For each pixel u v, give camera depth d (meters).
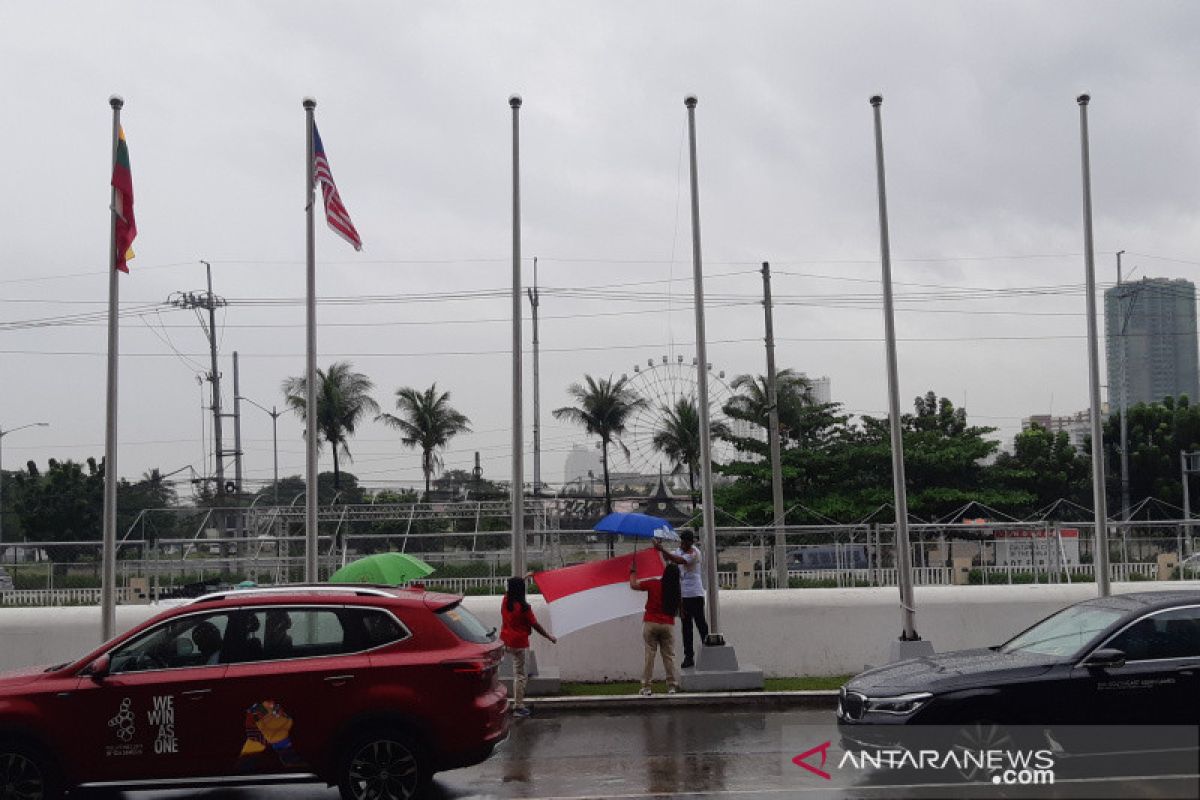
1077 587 18.28
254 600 10.12
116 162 16.38
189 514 47.19
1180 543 23.22
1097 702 10.42
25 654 16.94
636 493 55.31
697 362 17.34
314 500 16.91
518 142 18.14
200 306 54.78
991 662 10.97
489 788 10.95
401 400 60.81
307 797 11.11
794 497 50.66
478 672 9.90
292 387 60.22
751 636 17.83
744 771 11.41
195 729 9.68
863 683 11.19
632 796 10.38
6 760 9.62
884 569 22.12
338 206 18.25
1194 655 10.63
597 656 17.47
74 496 51.97
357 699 9.71
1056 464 57.41
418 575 16.59
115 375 16.03
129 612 17.17
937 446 52.91
